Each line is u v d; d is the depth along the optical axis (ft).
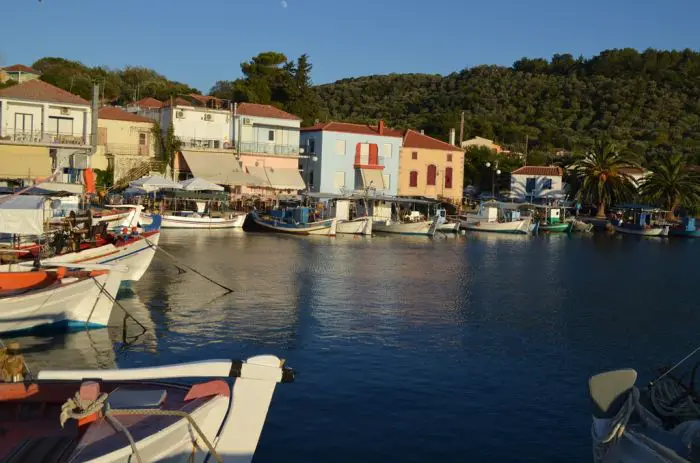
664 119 534.78
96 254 93.15
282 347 69.26
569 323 87.25
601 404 36.76
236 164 252.42
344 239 202.59
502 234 256.73
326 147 276.82
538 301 102.89
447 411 52.47
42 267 78.43
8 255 84.53
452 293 106.63
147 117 257.34
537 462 44.19
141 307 86.07
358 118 524.93
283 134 272.72
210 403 33.04
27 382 34.96
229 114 260.01
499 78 630.33
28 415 35.04
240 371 33.86
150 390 35.22
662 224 290.97
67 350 65.46
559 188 325.83
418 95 604.49
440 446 46.06
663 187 310.45
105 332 72.74
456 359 67.15
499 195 352.69
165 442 30.30
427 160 294.66
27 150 201.77
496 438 47.70
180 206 224.12
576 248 204.95
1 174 197.47
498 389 58.29
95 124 199.72
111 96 362.94
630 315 94.43
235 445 34.12
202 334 73.41
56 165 205.26
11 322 69.26
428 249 180.55
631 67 629.10
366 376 60.23
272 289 102.68
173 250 148.46
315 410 51.49
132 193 212.23
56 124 218.38
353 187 281.74
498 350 71.51
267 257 143.33
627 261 170.60
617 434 34.99
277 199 241.55
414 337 75.56
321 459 43.45
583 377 62.90
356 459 43.65
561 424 50.65
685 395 39.73
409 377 60.49
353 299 97.14
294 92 354.54
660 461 32.91
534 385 59.82
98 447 28.96
